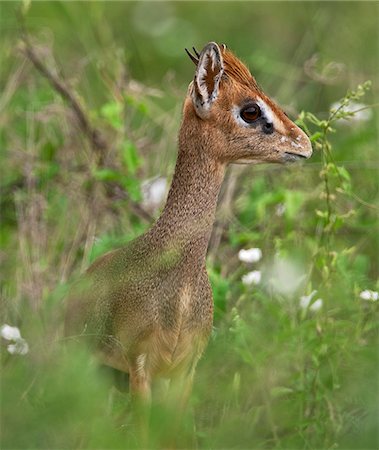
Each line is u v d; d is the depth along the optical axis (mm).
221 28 18547
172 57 17578
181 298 9297
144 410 9266
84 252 12109
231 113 9445
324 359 9883
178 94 14328
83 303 9875
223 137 9461
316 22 16484
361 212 12742
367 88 10688
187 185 9414
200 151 9414
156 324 9289
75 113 13156
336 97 15453
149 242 9461
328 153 10508
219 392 9789
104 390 8555
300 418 9703
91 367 8883
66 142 13188
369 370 9594
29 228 12477
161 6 18688
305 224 12180
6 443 7629
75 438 8188
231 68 9547
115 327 9445
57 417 7711
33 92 13727
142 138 13570
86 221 12438
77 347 9180
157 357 9359
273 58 17109
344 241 12258
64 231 12578
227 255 12281
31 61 13781
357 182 13062
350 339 10039
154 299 9297
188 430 9539
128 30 17781
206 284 9500
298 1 18109
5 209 13164
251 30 18453
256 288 11148
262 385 9656
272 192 12602
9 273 12336
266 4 18531
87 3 15414
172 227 9391
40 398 8289
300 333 9867
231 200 12828
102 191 12695
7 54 14359
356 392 9562
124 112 13469
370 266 12359
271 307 10000
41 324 10672
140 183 12672
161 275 9297
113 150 13016
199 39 18125
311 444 9602
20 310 11312
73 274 11961
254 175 13125
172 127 13664
